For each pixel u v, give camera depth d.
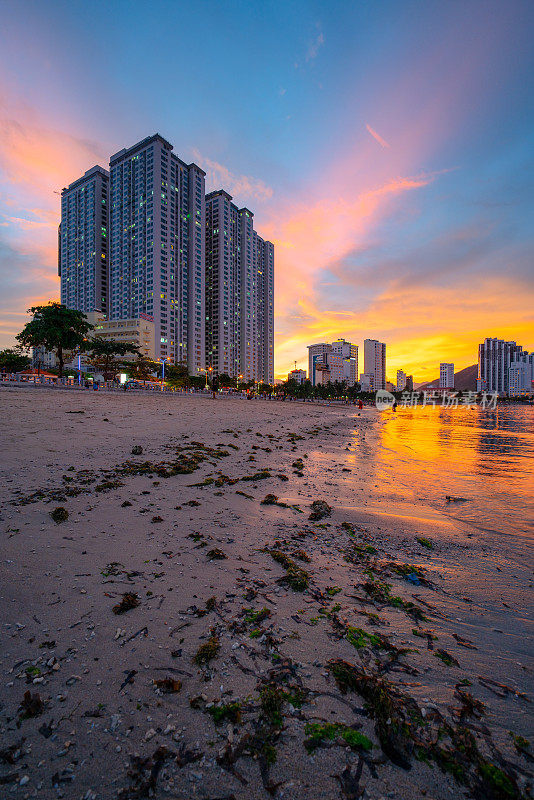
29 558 4.14
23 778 1.87
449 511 7.52
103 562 4.21
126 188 161.50
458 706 2.50
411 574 4.59
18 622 3.07
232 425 19.56
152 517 5.73
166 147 157.38
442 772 2.03
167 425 16.59
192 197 167.25
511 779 1.99
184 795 1.85
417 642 3.23
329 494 8.20
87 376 80.19
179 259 160.88
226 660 2.79
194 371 164.12
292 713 2.36
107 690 2.45
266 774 1.97
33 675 2.53
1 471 7.28
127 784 1.89
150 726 2.21
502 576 4.70
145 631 3.07
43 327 52.25
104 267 170.75
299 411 45.72
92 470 7.96
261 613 3.46
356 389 192.62
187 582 3.94
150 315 145.38
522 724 2.38
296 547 5.15
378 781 1.96
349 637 3.21
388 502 7.93
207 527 5.56
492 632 3.46
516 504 8.06
